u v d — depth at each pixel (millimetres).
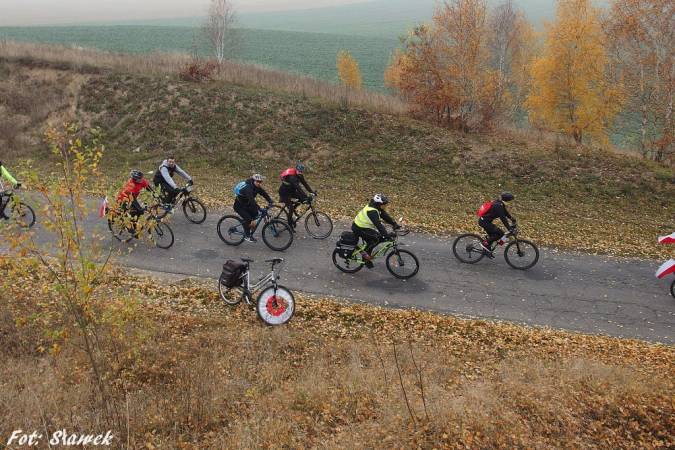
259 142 23453
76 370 7316
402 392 7078
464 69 26188
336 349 8359
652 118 24422
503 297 10680
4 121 25406
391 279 11234
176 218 14414
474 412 6645
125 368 7418
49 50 31516
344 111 25266
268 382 7301
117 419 6109
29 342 7902
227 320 9203
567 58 27438
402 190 19703
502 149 22516
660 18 22531
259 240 13141
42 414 5973
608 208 18328
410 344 8438
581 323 9812
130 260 11594
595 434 6523
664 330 9656
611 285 11422
